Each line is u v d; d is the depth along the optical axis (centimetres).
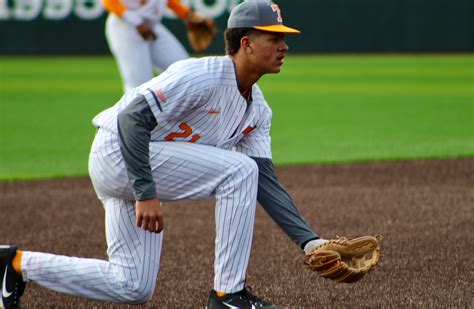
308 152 3122
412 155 3002
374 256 1149
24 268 1134
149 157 1113
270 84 5981
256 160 1182
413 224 1877
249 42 1086
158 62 2836
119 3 2678
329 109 4538
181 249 1717
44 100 5025
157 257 1157
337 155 3030
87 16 7900
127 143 1058
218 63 1102
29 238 1861
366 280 1416
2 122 4112
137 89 1136
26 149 3303
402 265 1513
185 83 1074
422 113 4306
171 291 1391
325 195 2262
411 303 1270
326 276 1127
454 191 2277
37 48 7975
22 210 2173
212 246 1742
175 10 2762
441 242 1695
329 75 6519
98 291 1139
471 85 5697
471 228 1823
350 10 7762
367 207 2088
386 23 7756
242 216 1105
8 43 8000
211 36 2786
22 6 7919
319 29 7862
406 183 2422
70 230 1941
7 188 2495
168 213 2108
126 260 1138
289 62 7594
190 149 1118
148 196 1061
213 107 1107
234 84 1104
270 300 1312
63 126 3950
